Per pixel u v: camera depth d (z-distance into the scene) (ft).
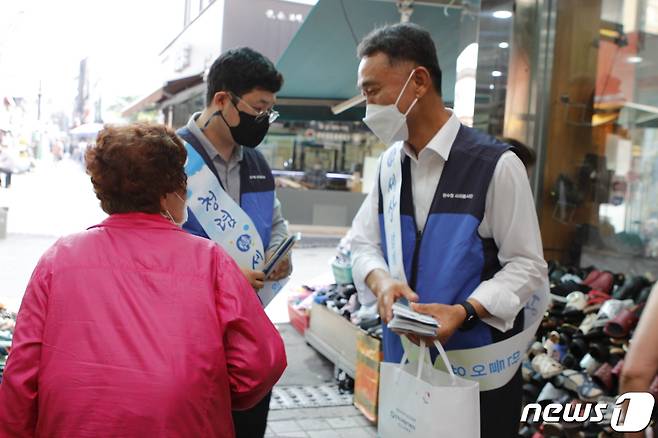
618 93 15.75
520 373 6.93
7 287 24.39
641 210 14.92
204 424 4.73
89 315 4.72
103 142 5.33
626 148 15.48
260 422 7.81
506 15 15.78
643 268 14.71
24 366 4.75
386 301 6.34
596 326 11.48
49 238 39.34
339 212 57.21
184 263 5.05
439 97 6.77
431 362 6.58
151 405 4.51
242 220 7.48
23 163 89.40
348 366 15.65
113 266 4.93
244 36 43.57
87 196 75.51
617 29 15.64
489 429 6.55
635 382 4.65
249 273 7.15
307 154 60.44
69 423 4.52
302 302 21.01
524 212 6.34
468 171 6.49
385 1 21.97
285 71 34.76
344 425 13.67
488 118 15.89
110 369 4.57
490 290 6.17
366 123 6.70
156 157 5.29
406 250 6.73
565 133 16.11
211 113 7.65
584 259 16.20
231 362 5.00
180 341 4.70
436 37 25.57
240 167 8.11
